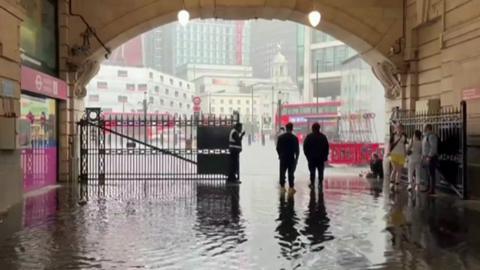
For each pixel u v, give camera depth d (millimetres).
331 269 6078
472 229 8492
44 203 11430
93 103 68875
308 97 87938
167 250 6992
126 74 71875
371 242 7520
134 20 16781
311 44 87625
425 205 11227
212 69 124000
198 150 16719
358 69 36156
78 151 16859
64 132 16109
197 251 6945
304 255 6742
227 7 17188
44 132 14812
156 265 6238
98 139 16891
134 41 81812
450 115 13102
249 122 87250
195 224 8906
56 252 6867
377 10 17359
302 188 14602
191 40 135250
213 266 6199
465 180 12156
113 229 8422
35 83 13273
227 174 16641
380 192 13594
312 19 15062
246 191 13781
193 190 14023
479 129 12227
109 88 70000
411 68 16812
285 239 7711
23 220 9266
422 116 14820
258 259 6527
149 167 19062
